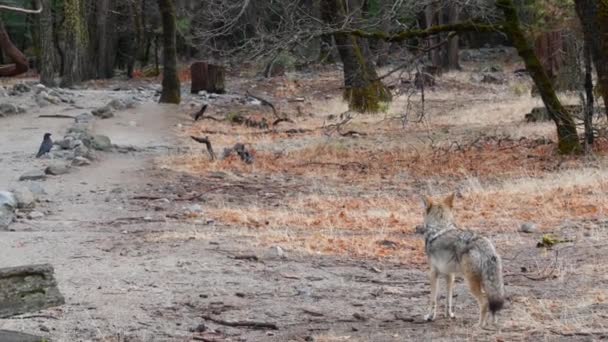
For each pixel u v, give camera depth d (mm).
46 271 7055
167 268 11570
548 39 34906
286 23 23047
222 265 11773
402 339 8375
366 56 35750
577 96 33031
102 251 12578
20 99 36125
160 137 28188
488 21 22703
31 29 71688
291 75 49062
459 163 22375
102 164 22219
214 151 25031
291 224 15000
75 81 49531
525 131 27625
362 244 13188
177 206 16891
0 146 25359
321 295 10367
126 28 67250
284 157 24281
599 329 8508
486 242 8445
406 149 25188
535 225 14211
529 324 8688
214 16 26688
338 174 21594
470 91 43000
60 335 8633
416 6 23797
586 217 15000
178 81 38312
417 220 15281
